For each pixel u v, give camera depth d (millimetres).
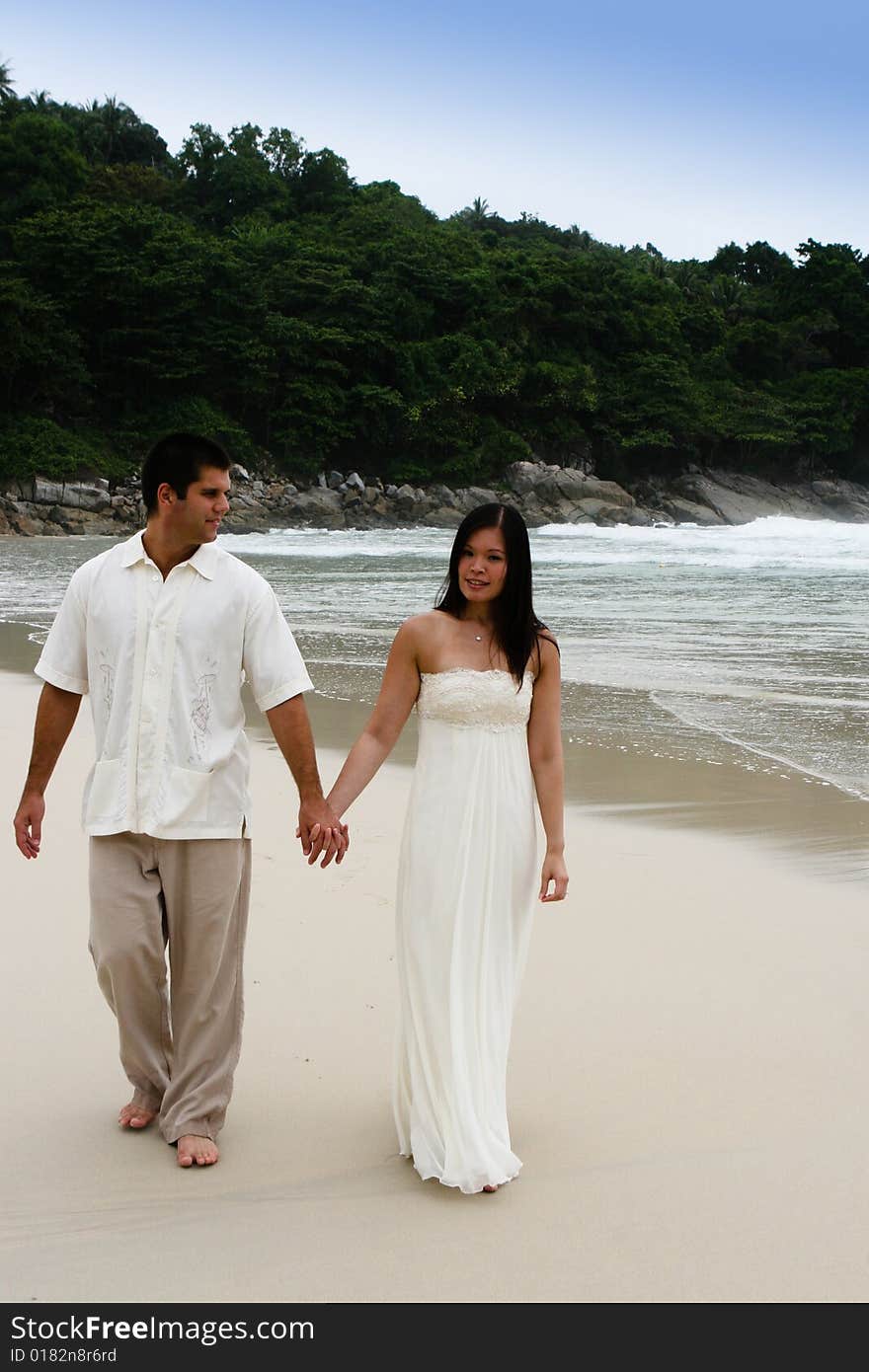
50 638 3070
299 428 66688
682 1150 2959
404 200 92188
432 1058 2887
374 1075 3391
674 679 10461
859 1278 2455
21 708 9305
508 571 2992
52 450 57562
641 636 13297
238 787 2998
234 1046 3064
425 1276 2465
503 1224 2652
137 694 2924
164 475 2879
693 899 4918
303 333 67375
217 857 2963
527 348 76188
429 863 2930
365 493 64500
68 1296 2400
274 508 60844
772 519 48219
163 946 3023
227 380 67250
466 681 2965
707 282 99062
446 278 75812
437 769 2984
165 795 2912
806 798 6598
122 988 2986
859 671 10836
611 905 4852
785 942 4418
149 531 2963
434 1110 2875
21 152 73438
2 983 3910
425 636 3027
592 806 6445
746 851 5605
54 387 62375
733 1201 2729
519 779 3020
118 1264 2502
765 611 15789
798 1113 3135
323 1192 2789
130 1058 3057
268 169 91438
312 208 91125
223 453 2912
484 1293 2408
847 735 8227
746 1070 3381
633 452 75312
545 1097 3244
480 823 2943
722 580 20906
